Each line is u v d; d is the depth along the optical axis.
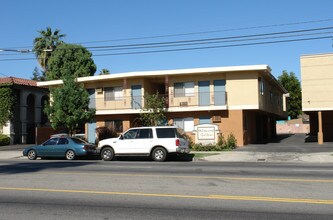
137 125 35.53
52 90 30.94
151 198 9.71
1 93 40.06
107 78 34.56
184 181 12.40
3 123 39.94
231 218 7.66
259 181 12.16
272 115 46.66
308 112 35.19
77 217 7.94
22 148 34.94
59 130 37.34
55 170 16.38
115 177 13.66
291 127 66.31
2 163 21.14
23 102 41.75
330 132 38.62
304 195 9.74
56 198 9.93
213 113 32.91
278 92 47.69
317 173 14.35
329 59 30.84
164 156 22.41
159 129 22.84
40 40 56.03
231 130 32.34
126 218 7.80
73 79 30.72
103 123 36.19
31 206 9.02
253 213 8.01
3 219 7.84
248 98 32.19
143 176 13.84
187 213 8.11
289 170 15.57
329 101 30.80
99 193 10.52
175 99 33.62
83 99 30.33
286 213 7.95
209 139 28.55
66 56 51.75
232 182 12.02
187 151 23.31
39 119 44.03
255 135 37.72
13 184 12.35
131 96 34.53
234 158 23.16
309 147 28.36
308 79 31.36
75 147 24.59
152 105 31.45
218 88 33.03
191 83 33.56
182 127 33.59
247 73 32.31
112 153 23.39
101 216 7.99
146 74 33.31
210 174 14.22
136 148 22.88
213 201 9.22
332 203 8.80
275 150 26.66
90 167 17.77
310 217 7.62
